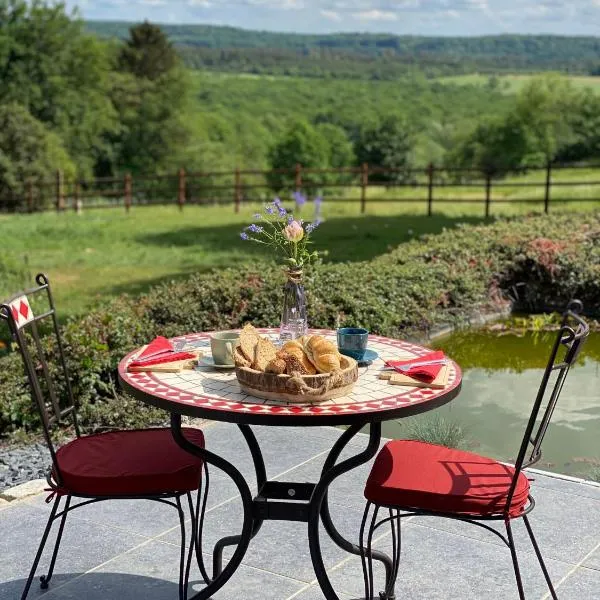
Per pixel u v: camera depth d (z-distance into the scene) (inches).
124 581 133.0
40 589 130.3
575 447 210.4
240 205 885.2
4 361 238.1
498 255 384.2
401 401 109.1
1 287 424.2
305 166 2501.2
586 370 286.5
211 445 191.6
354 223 661.3
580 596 127.6
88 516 155.3
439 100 3678.6
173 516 155.3
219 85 3472.0
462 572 135.0
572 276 365.1
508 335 334.6
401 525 151.5
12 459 189.8
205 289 280.8
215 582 122.5
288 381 107.0
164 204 906.7
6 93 1782.7
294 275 131.6
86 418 215.6
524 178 1627.7
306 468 178.2
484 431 222.2
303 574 135.0
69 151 1872.5
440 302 344.2
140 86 2219.5
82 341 226.1
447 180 1945.1
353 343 125.3
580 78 3474.4
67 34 1886.1
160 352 130.1
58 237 629.6
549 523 151.5
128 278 461.7
